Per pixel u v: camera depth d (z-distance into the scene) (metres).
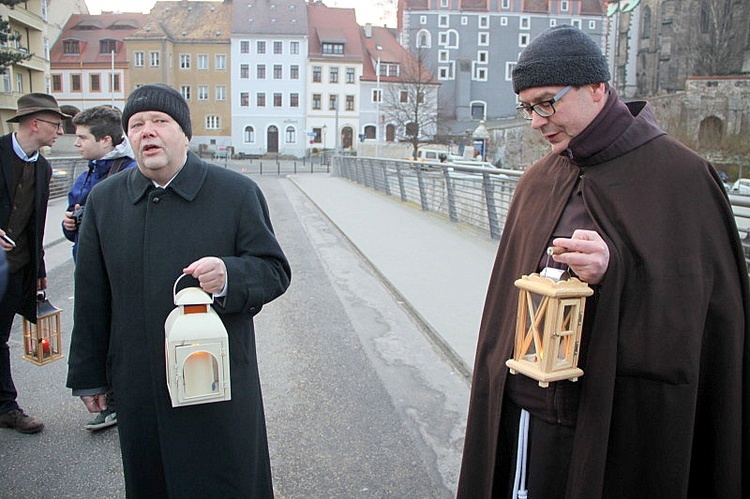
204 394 1.95
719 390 1.72
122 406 2.19
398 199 17.88
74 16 65.56
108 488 3.15
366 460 3.50
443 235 11.21
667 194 1.70
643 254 1.67
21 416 3.72
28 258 3.58
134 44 61.62
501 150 57.72
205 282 2.03
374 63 66.62
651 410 1.69
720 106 52.81
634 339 1.68
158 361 2.13
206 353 1.93
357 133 65.88
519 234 2.07
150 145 2.07
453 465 3.45
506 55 86.69
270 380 4.69
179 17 65.81
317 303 6.96
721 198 1.72
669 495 1.68
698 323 1.65
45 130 3.52
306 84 64.50
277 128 64.94
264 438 2.41
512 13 85.81
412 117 58.47
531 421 1.96
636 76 76.88
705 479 1.79
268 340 5.66
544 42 1.79
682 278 1.65
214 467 2.15
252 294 2.11
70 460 3.42
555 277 1.70
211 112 64.75
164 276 2.14
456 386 4.59
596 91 1.79
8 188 3.46
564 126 1.80
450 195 12.84
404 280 7.76
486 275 8.04
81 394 2.28
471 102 87.31
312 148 60.22
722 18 64.94
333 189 22.80
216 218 2.20
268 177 35.22
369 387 4.56
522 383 1.96
